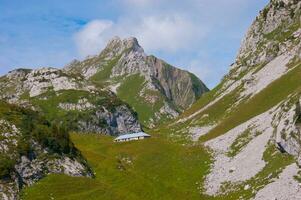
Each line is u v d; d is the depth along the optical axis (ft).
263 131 512.22
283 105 495.82
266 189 384.06
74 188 510.17
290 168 394.32
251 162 462.19
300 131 417.08
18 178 493.36
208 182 484.74
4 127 542.57
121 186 532.73
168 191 495.82
